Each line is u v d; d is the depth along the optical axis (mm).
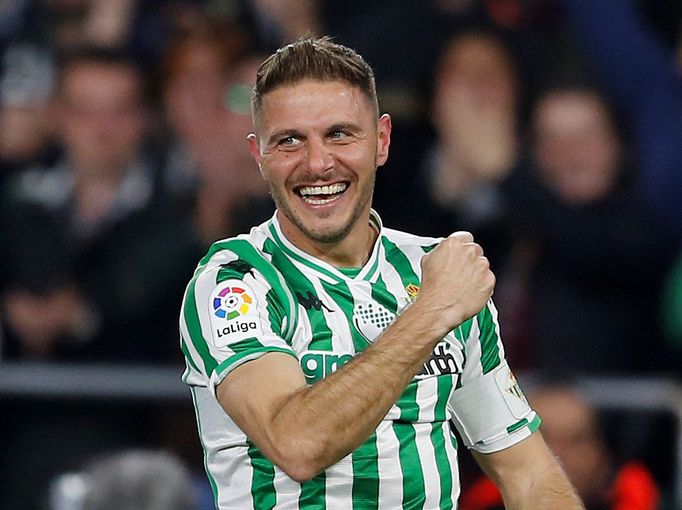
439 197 15672
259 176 15602
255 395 7891
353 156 8281
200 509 13852
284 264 8516
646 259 15367
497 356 9000
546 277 15422
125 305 15523
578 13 16328
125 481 10102
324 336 8359
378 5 16812
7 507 14547
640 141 15820
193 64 15953
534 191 15477
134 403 14602
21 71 16578
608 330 15367
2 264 15578
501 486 9180
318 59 8312
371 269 8633
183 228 15594
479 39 16016
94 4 17078
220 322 8164
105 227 15688
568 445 13820
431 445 8391
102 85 15992
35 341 15477
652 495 13914
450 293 7992
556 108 15672
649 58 16172
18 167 16156
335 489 8156
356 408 7680
